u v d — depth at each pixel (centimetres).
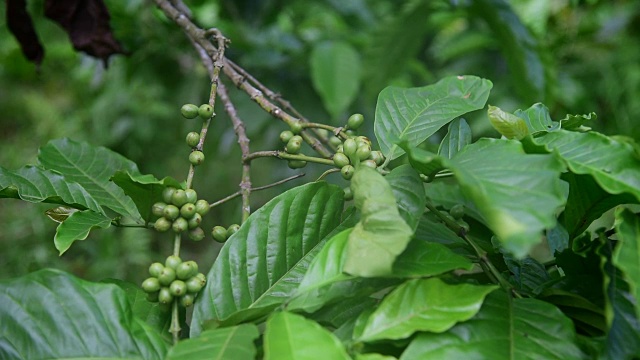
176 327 82
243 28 167
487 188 76
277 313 76
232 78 101
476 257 89
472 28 204
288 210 87
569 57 215
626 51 215
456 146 90
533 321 77
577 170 81
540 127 91
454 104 92
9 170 93
